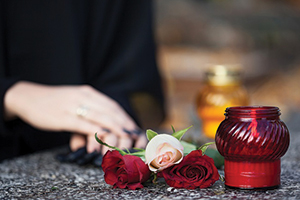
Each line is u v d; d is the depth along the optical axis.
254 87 4.23
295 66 4.50
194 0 4.59
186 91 3.64
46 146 1.61
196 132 1.62
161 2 4.40
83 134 1.27
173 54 3.85
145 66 1.69
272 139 0.85
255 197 0.84
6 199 0.89
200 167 0.88
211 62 3.82
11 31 1.56
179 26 4.23
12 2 1.55
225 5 4.70
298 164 1.09
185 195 0.86
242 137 0.85
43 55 1.58
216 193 0.86
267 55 4.28
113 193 0.89
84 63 1.64
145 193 0.88
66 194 0.90
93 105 1.26
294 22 4.66
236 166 0.87
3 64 1.50
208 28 4.29
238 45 4.25
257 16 4.59
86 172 1.08
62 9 1.55
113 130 1.21
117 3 1.63
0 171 1.11
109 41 1.64
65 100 1.29
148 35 1.70
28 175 1.07
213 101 1.43
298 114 2.30
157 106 1.81
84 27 1.62
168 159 0.87
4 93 1.33
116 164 0.89
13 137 1.51
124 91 1.60
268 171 0.87
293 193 0.85
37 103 1.30
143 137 1.23
